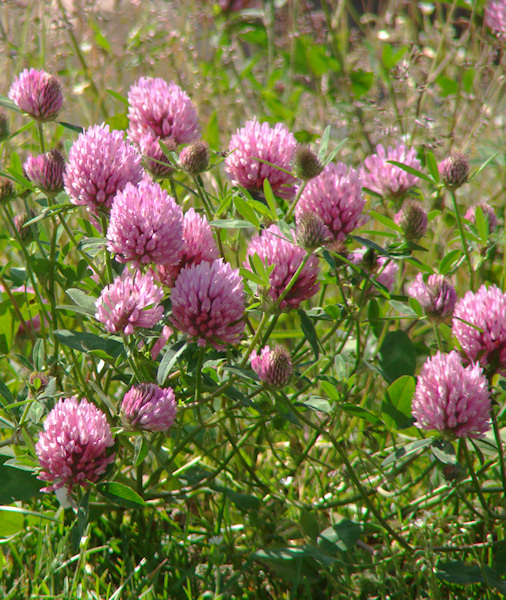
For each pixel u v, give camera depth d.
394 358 0.76
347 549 0.70
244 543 0.72
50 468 0.66
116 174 0.68
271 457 0.78
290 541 0.73
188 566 0.70
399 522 0.72
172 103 0.75
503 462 0.71
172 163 0.73
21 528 0.71
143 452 0.68
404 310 0.73
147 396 0.67
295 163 0.71
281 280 0.69
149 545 0.71
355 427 0.80
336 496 0.75
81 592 0.67
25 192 0.77
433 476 0.76
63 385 0.74
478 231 0.76
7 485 0.70
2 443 0.69
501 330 0.69
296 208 0.73
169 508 0.75
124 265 0.71
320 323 0.89
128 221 0.66
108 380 0.73
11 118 0.93
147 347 0.71
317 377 0.73
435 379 0.67
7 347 0.78
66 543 0.69
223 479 0.75
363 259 0.75
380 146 0.78
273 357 0.68
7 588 0.68
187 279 0.66
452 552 0.72
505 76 0.95
